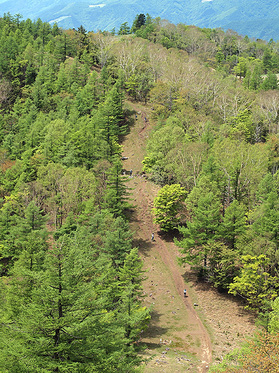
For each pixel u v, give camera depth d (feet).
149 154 279.49
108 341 73.61
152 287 179.83
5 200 239.91
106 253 166.30
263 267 151.84
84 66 415.85
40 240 131.44
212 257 174.40
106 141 274.36
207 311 159.02
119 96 354.95
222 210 204.23
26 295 100.07
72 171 219.61
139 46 460.55
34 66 434.71
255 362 77.15
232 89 368.68
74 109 334.24
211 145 249.96
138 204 249.14
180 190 219.00
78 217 202.49
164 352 126.41
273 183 193.36
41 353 65.92
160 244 216.33
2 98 385.70
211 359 122.11
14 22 563.48
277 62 567.18
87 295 70.69
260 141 304.09
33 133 293.43
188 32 595.06
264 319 125.18
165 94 348.59
